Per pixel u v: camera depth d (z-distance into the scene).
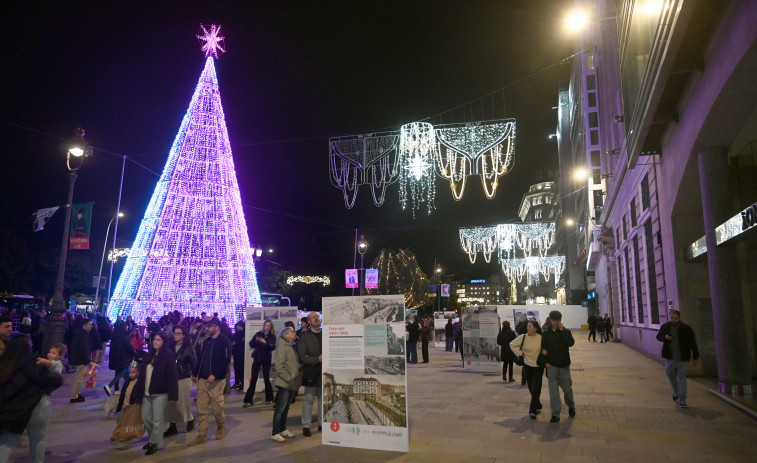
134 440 7.94
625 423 8.72
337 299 7.67
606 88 31.11
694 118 11.37
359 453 7.06
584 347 27.41
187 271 26.38
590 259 48.06
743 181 13.14
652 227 18.31
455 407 10.30
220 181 27.12
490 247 49.53
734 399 10.36
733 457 6.68
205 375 7.85
